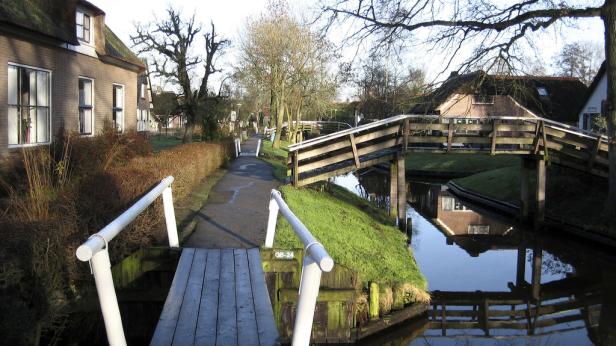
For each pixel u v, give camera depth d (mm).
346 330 8133
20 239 4809
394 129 15773
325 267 3096
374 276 9461
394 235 14055
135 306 7133
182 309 5172
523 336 9461
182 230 9289
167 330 4637
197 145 17797
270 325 4809
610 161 15328
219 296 5582
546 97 39625
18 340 4219
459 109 36031
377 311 8648
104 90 18078
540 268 13953
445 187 30000
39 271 4973
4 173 9875
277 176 19984
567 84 41188
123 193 7863
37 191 6836
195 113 27922
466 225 19906
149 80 42969
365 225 13828
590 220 16141
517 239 17453
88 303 5957
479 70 15977
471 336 9375
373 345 8453
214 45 27875
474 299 11508
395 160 16281
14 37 12477
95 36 17203
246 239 9016
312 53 36219
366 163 15781
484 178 26094
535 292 12008
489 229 19172
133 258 7281
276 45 36719
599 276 13250
